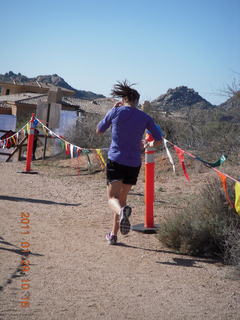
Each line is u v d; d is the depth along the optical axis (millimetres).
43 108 17828
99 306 3916
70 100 38188
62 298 4039
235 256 5133
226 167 10594
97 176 12570
